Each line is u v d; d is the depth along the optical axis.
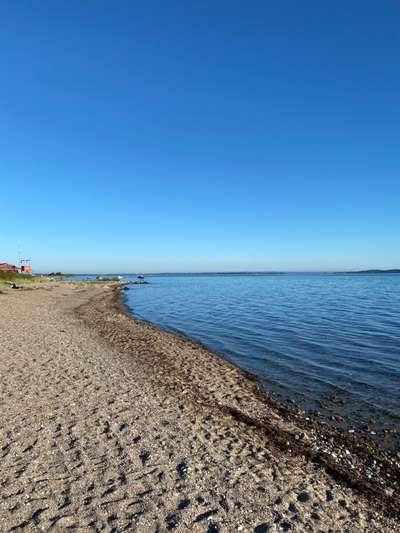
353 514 6.55
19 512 5.84
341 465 8.63
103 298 55.00
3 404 10.21
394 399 13.28
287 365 17.62
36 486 6.54
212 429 9.55
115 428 9.06
